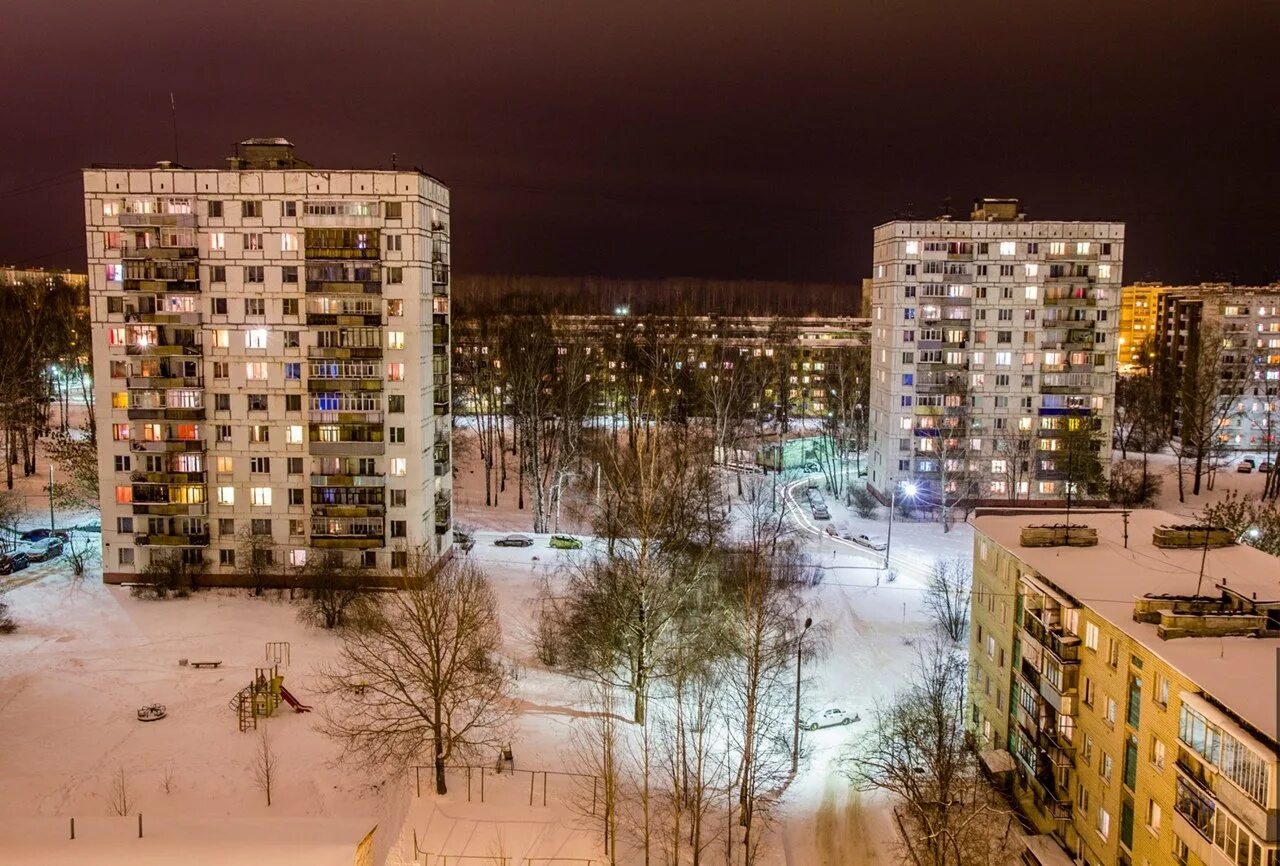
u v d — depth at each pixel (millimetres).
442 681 46156
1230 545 43375
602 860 38438
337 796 42906
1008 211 92438
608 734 40031
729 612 54094
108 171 65375
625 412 115688
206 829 35500
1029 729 41781
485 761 45656
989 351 92000
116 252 65938
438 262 69688
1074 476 90375
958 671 53062
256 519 67438
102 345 66562
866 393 126188
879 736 47719
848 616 64375
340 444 66250
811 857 40469
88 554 74562
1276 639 32062
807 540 80125
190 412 66312
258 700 49438
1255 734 26438
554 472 96812
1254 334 127375
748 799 40531
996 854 39875
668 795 41344
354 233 65312
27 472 97812
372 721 47750
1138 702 33344
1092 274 90938
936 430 91688
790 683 53406
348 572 65125
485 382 112688
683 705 49688
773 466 110562
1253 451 126125
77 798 41750
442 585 57219
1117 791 34562
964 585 65250
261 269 65750
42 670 54000
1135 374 146750
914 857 38000
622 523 66812
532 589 67688
